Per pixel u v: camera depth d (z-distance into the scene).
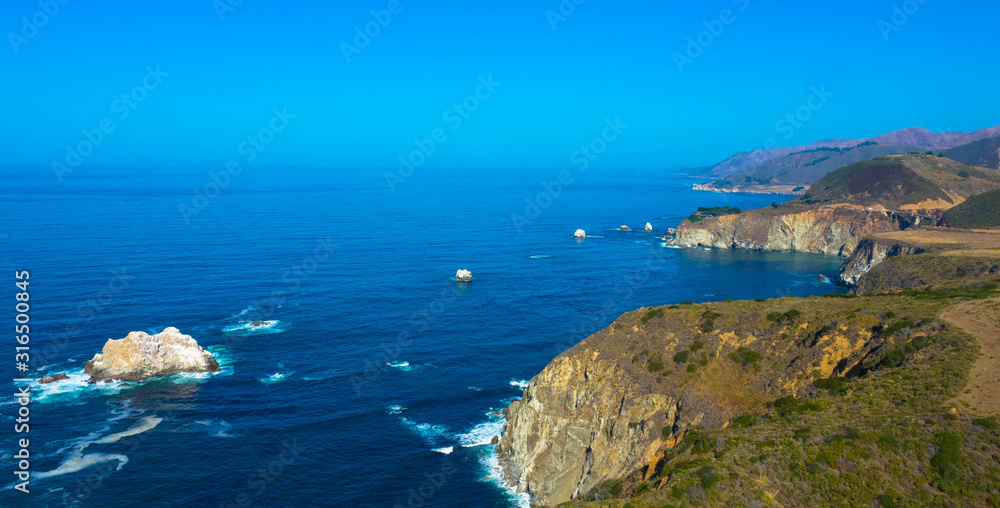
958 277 120.44
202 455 72.12
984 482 42.66
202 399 85.88
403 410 84.38
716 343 69.06
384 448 75.19
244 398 86.50
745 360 65.94
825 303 75.06
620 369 71.62
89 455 71.44
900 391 53.25
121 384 89.94
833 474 46.03
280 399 86.44
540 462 70.38
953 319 62.72
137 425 78.69
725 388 63.69
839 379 59.69
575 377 74.81
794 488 45.91
